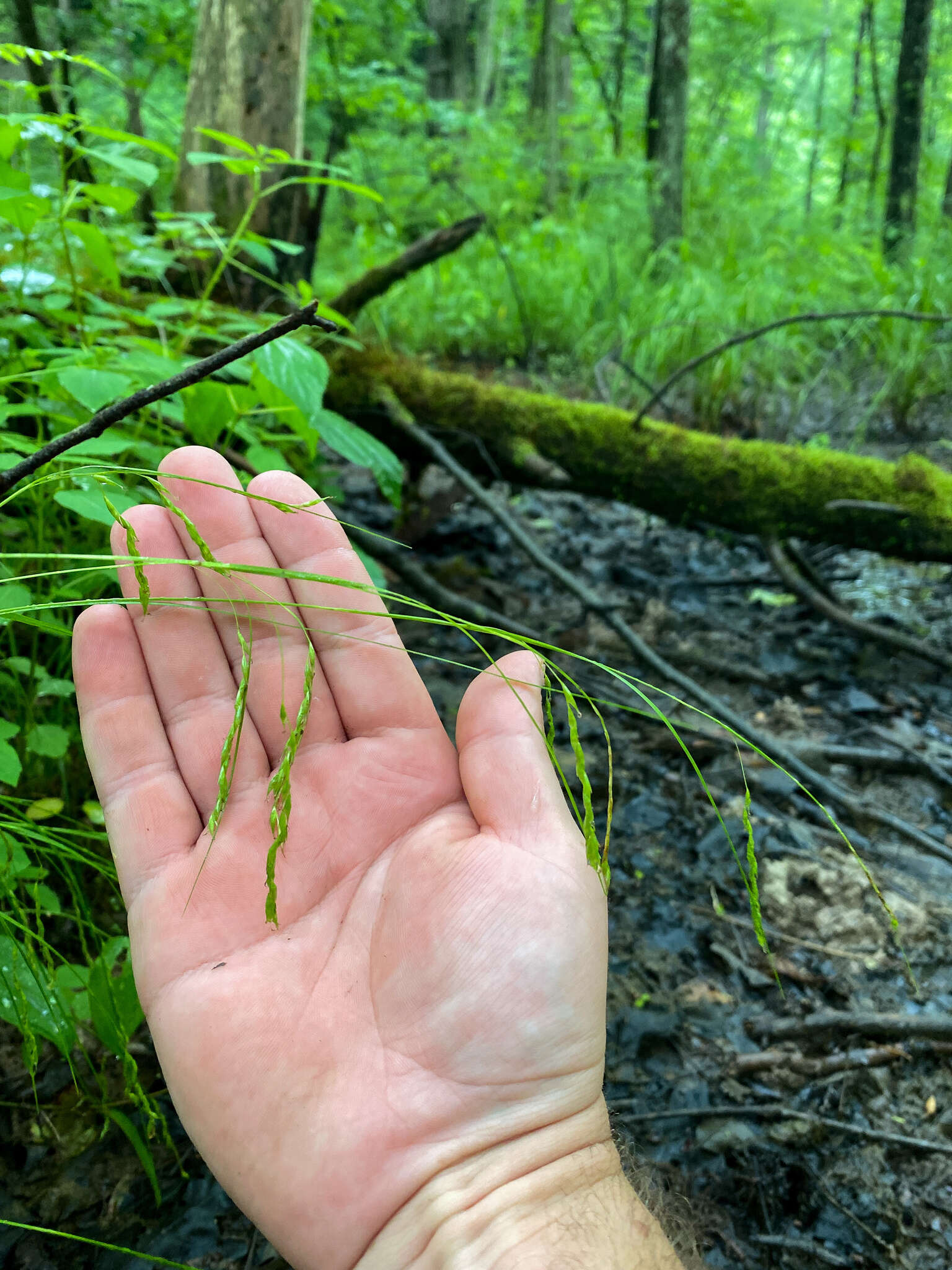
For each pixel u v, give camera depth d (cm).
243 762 25
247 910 23
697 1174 30
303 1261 21
